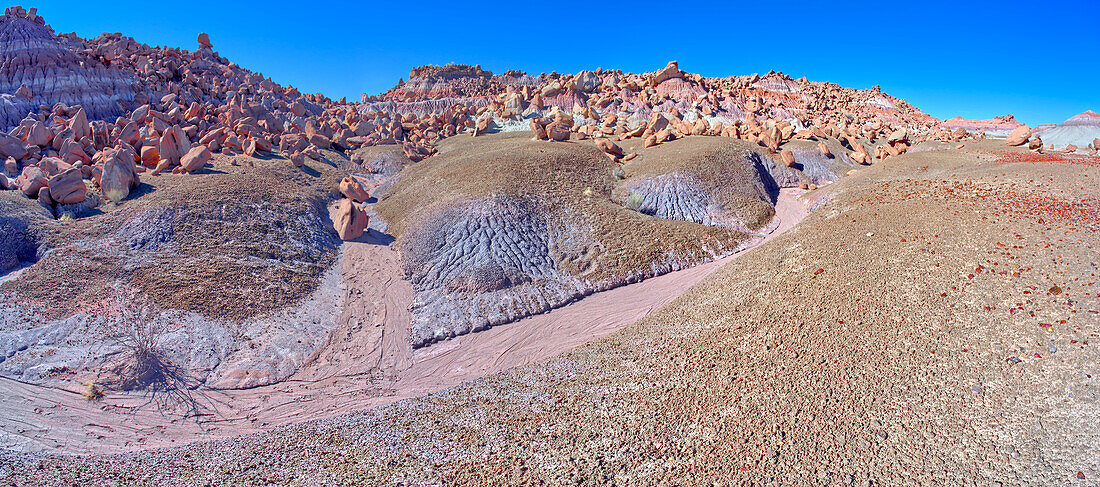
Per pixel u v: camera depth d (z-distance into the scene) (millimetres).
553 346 30094
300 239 40156
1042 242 22906
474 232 40688
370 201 56906
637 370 20641
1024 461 12383
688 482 13688
